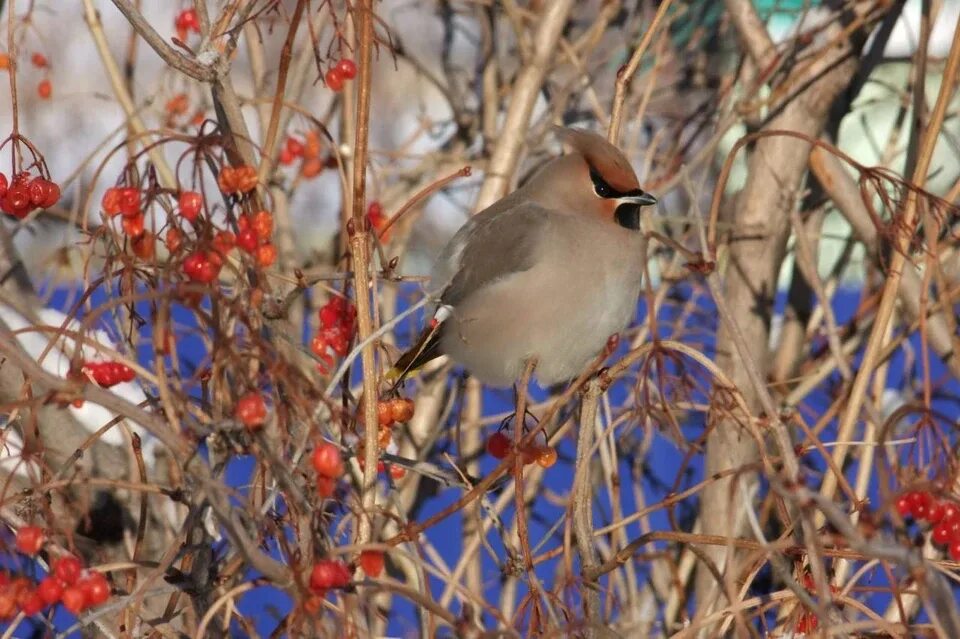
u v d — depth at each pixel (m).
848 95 10.66
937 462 6.70
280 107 7.02
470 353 8.91
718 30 12.45
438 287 9.04
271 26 8.06
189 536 6.51
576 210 8.98
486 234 8.96
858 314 10.72
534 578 6.38
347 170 10.65
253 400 5.63
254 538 6.04
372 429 6.50
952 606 5.43
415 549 6.97
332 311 7.57
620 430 11.32
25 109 15.20
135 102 12.12
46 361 8.92
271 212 6.91
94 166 15.06
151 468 8.75
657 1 12.60
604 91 13.42
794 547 6.34
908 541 5.97
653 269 12.46
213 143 6.28
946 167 12.72
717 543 6.57
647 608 10.15
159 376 5.68
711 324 11.49
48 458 8.21
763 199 10.17
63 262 9.84
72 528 6.45
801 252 10.23
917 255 9.72
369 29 6.75
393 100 15.78
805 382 10.31
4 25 11.88
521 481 6.64
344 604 5.72
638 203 8.91
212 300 5.87
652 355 7.24
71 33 15.79
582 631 6.53
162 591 6.42
